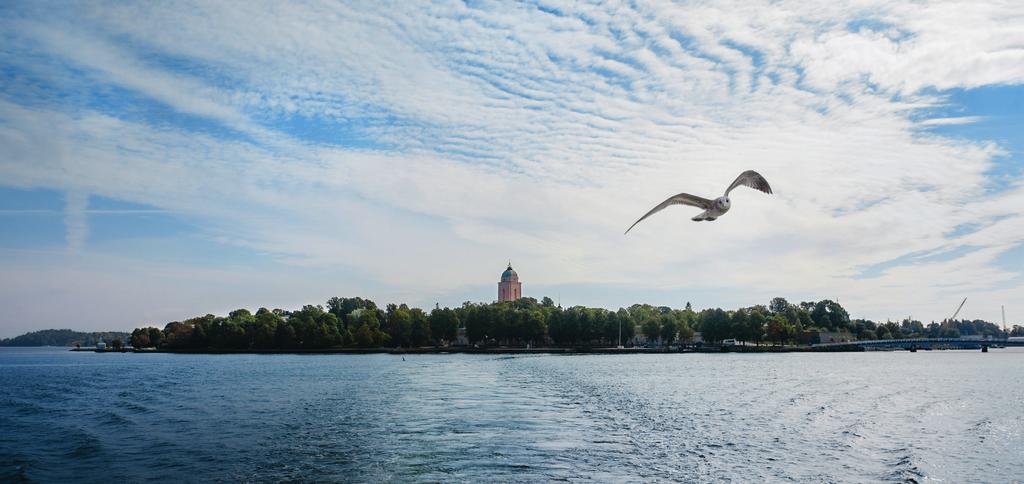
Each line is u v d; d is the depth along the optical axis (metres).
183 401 75.50
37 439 49.97
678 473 36.88
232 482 35.81
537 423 53.84
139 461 41.31
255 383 101.38
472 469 37.62
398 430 50.78
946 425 54.22
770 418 57.66
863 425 53.84
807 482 35.38
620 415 58.84
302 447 44.56
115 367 170.62
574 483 34.75
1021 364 173.25
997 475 37.16
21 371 155.88
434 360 184.75
